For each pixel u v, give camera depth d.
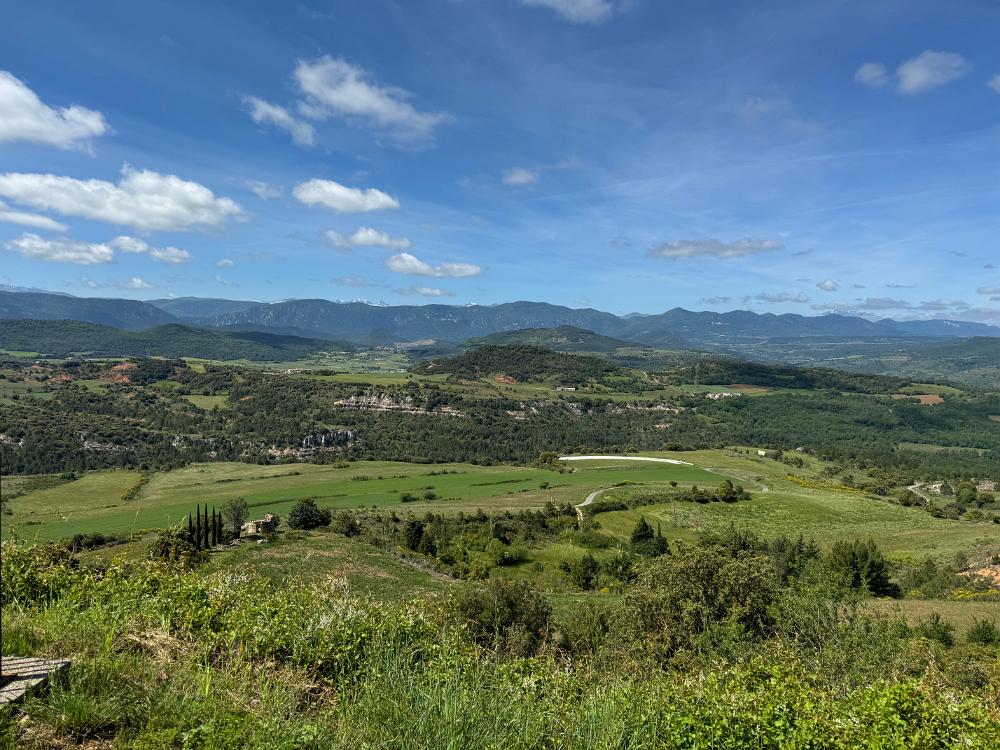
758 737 4.70
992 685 6.67
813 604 14.43
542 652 6.86
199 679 4.25
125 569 7.29
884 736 4.83
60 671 3.82
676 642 14.80
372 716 4.13
